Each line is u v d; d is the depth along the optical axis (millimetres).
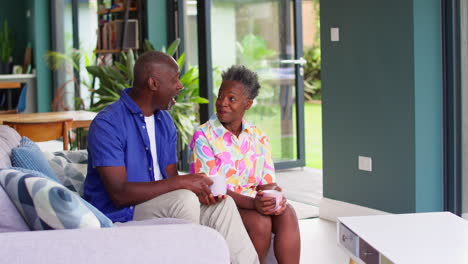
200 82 5914
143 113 2469
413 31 3773
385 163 4047
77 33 9734
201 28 5840
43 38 10273
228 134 2572
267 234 2428
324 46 4508
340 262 3441
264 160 2674
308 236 4043
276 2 6402
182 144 6543
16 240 1384
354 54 4238
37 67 10211
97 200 2408
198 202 2275
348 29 4273
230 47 6117
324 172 4598
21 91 8562
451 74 3855
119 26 7223
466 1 3791
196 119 6461
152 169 2473
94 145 2342
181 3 6805
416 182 3832
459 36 3824
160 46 6895
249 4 6227
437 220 2137
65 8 9969
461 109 3857
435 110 3885
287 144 6570
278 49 6434
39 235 1408
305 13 13734
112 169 2316
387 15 3947
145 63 2439
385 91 4008
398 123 3926
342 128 4395
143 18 6969
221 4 6023
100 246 1404
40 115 5160
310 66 13711
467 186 3871
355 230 2020
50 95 10336
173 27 6914
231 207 2316
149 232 1447
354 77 4254
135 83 2467
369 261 1889
